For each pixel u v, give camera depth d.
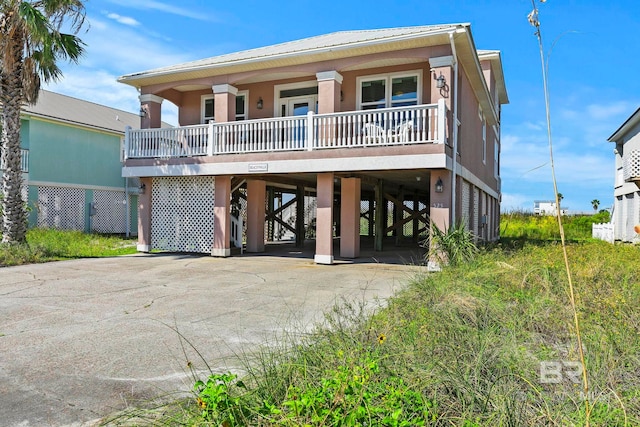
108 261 12.77
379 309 6.31
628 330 4.57
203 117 16.45
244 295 8.30
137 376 4.40
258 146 13.16
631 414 2.93
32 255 12.48
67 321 6.43
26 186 20.02
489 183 20.84
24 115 19.86
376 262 13.04
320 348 4.01
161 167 14.42
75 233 19.33
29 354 5.04
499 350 3.97
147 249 15.16
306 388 3.06
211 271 11.19
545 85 2.33
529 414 2.99
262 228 15.97
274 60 12.79
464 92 13.46
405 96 13.32
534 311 5.30
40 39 12.17
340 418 2.59
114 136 24.70
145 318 6.61
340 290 8.78
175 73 14.10
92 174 23.38
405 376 3.26
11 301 7.67
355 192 14.07
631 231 21.02
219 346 5.30
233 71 13.70
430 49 11.40
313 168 12.28
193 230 14.75
